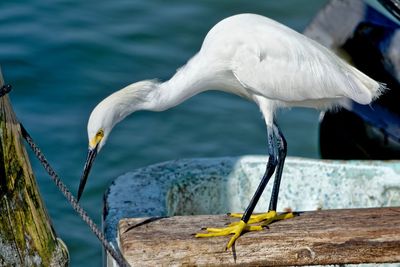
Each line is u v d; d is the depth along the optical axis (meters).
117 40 19.58
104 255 9.63
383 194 10.86
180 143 16.86
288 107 10.19
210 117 17.59
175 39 19.88
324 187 10.93
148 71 18.67
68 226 14.57
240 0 21.42
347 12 14.40
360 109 14.02
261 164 10.99
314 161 11.01
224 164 10.97
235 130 17.27
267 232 8.27
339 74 9.62
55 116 17.09
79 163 15.88
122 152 16.44
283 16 20.75
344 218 8.60
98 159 16.20
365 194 10.89
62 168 15.73
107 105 9.42
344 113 14.28
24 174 8.61
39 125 16.75
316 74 9.61
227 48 9.91
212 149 16.73
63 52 18.97
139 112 17.55
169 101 10.03
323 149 15.11
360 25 14.20
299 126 17.53
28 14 20.23
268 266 8.23
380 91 9.85
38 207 8.76
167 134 17.06
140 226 8.45
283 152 9.88
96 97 17.75
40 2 20.73
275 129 9.99
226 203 11.01
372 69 14.05
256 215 8.84
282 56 9.68
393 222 8.45
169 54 19.28
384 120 13.91
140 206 9.95
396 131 13.87
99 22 20.20
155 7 21.08
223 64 10.02
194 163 10.97
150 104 9.86
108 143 16.64
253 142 16.98
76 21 20.16
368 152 14.42
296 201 11.01
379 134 14.06
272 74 9.71
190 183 10.80
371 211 8.77
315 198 10.95
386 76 13.92
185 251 8.06
